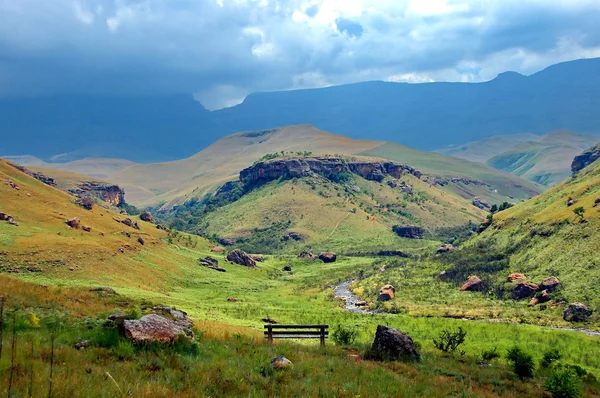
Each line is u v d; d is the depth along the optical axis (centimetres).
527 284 11081
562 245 12406
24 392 1155
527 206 17950
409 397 1853
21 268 8950
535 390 2455
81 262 10325
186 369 1642
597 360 5516
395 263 18350
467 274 13600
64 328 1988
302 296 13212
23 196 13638
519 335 7031
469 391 2109
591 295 9600
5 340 1599
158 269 13012
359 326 7694
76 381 1298
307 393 1616
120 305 3259
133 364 1588
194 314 7019
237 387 1549
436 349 4778
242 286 14225
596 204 13000
